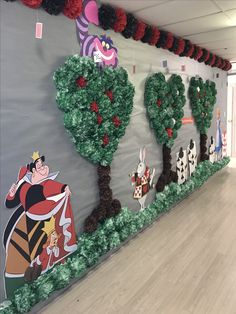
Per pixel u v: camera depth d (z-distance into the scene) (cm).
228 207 378
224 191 448
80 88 199
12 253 174
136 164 291
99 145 222
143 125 297
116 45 246
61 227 207
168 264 246
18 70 170
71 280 218
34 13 176
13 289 175
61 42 195
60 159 203
